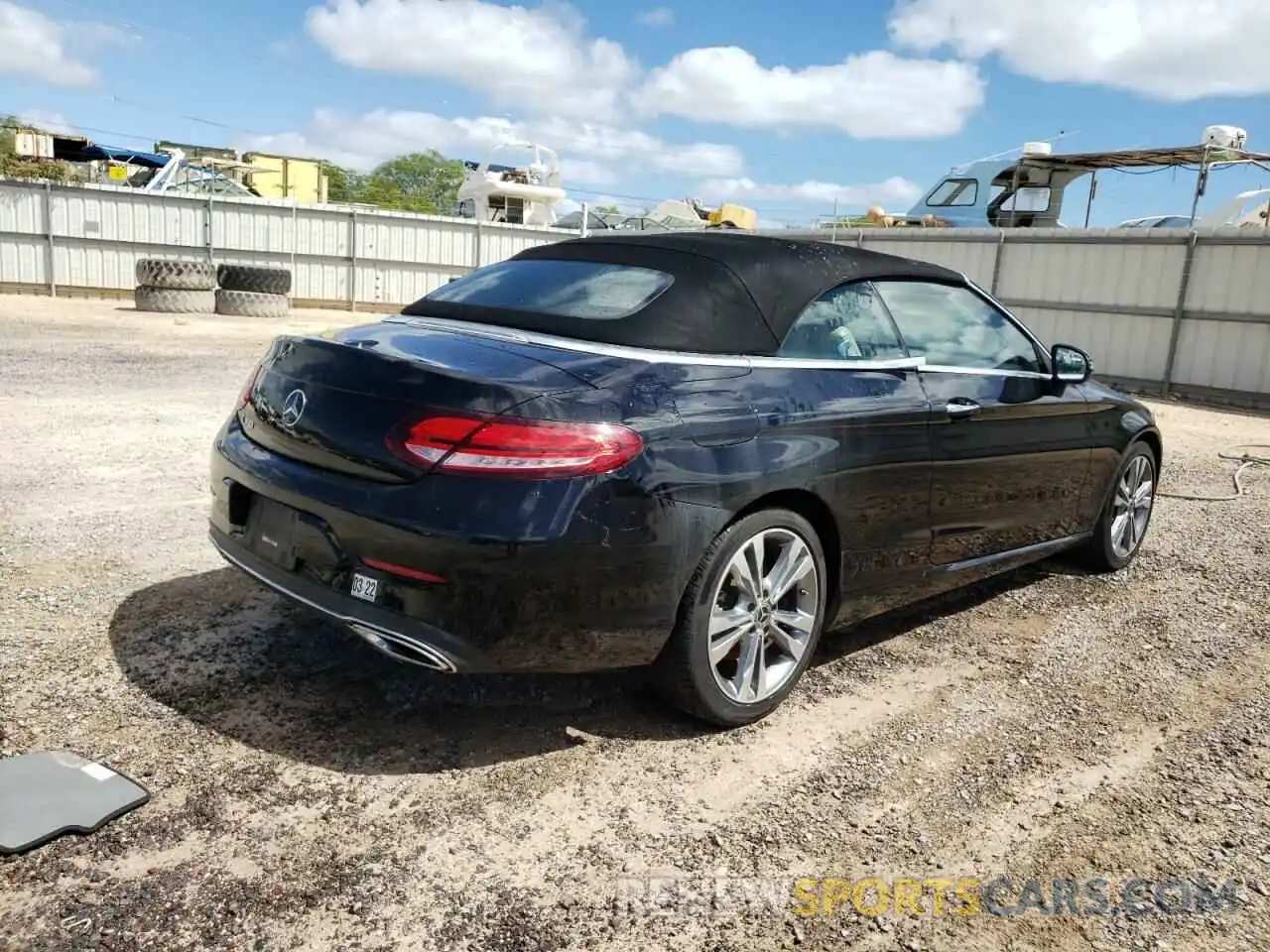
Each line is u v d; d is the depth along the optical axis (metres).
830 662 3.90
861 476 3.42
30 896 2.24
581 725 3.25
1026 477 4.29
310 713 3.18
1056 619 4.50
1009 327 4.40
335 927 2.22
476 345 3.11
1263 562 5.50
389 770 2.89
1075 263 15.31
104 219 20.72
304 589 2.93
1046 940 2.32
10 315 16.25
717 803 2.84
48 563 4.33
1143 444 5.24
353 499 2.78
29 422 7.35
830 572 3.53
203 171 26.92
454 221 23.77
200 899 2.28
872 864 2.59
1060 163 18.67
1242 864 2.65
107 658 3.43
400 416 2.78
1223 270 13.69
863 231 18.09
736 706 3.21
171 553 4.56
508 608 2.70
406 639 2.70
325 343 3.10
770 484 3.10
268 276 19.75
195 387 9.64
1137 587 5.02
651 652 2.98
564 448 2.71
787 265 3.53
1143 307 14.56
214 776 2.78
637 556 2.82
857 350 3.59
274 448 3.12
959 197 20.42
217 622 3.81
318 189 44.66
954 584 4.09
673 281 3.33
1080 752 3.24
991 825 2.79
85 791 2.60
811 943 2.28
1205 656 4.09
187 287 18.92
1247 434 10.84
